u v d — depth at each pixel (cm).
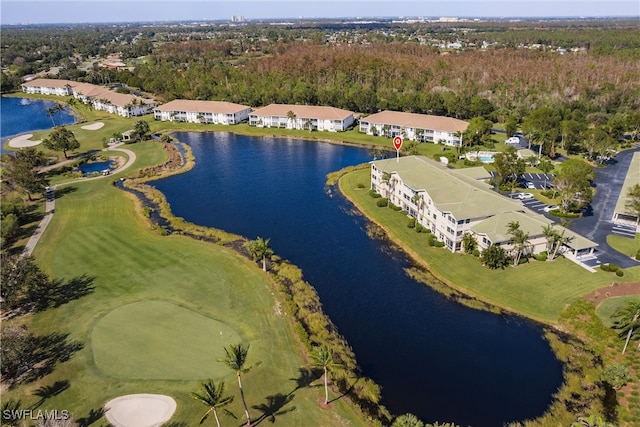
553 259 8100
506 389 5478
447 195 9144
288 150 15788
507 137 15838
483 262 8050
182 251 8619
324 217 10319
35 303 6962
